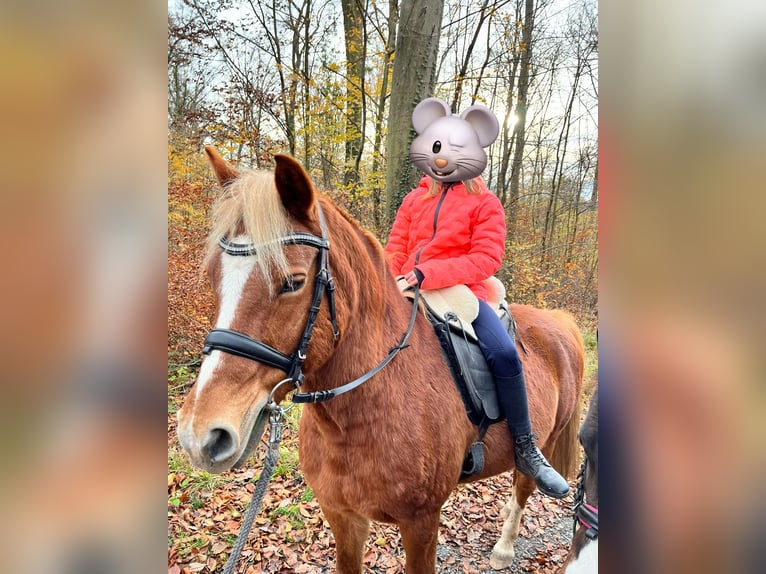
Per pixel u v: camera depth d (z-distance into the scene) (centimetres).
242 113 684
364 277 169
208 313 514
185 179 577
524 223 1191
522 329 279
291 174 136
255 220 129
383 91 808
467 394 202
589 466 161
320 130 771
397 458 175
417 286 209
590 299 1078
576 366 304
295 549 290
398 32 481
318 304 141
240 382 126
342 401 168
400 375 183
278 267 130
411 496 179
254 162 691
